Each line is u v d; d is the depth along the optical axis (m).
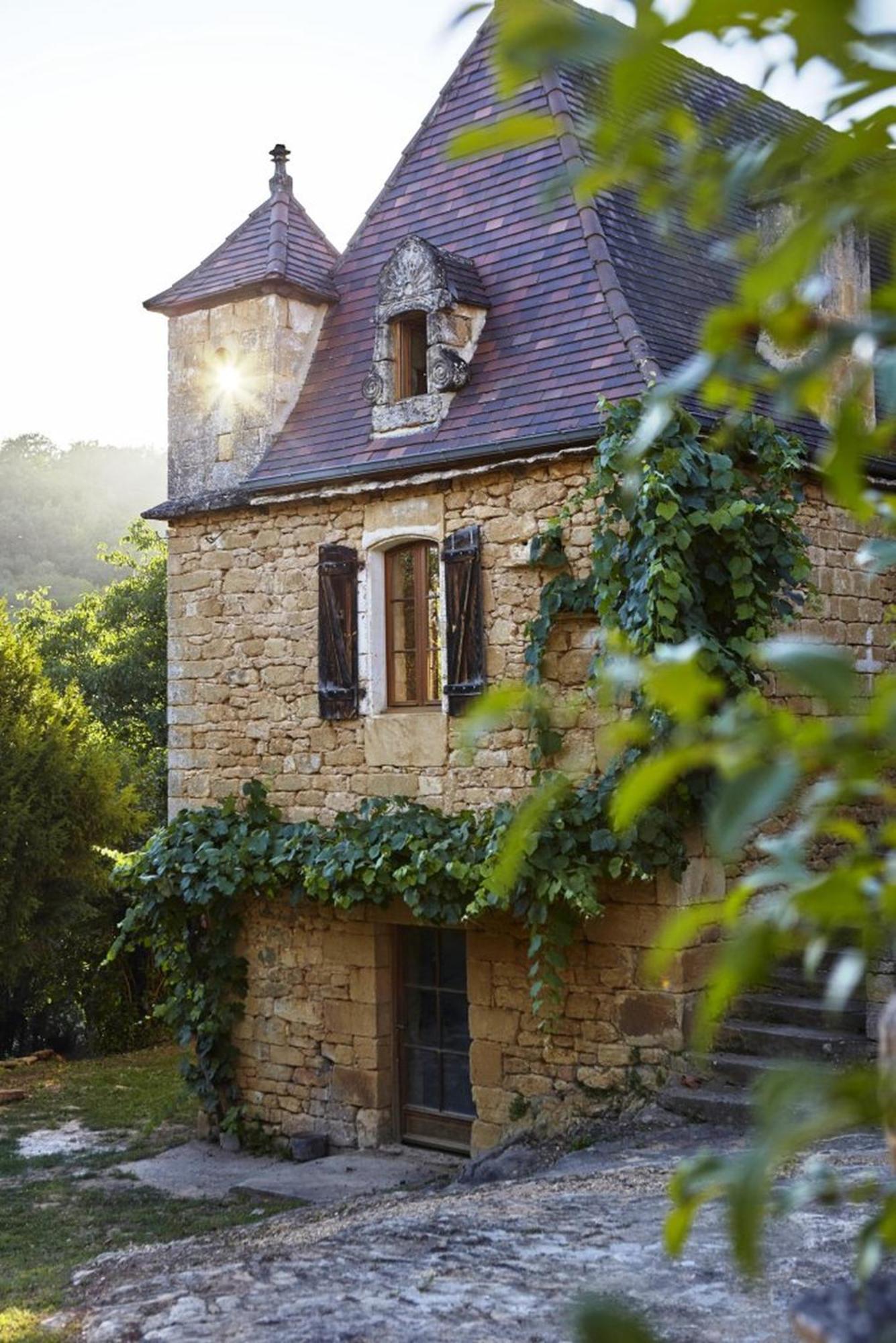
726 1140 9.17
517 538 11.01
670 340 11.11
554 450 10.72
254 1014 13.12
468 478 11.34
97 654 27.72
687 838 10.15
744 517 9.96
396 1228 7.22
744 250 0.87
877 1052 9.62
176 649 13.60
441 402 11.61
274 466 12.80
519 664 10.98
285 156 14.30
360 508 12.20
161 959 13.50
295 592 12.71
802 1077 0.76
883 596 12.00
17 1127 14.32
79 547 69.75
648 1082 10.30
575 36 0.71
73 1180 12.00
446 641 11.43
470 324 11.84
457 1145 11.83
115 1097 15.77
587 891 9.83
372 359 12.80
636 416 9.83
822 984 10.34
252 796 12.80
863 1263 0.99
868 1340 1.29
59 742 20.73
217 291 13.29
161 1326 5.98
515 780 10.93
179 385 13.66
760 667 9.87
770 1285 5.47
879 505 0.85
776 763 0.71
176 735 13.57
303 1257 6.85
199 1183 11.84
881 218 0.77
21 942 20.33
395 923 12.02
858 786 0.71
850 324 0.78
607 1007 10.57
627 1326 0.71
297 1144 12.30
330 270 13.80
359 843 11.51
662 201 0.86
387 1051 12.27
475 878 10.51
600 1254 6.24
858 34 0.68
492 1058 11.26
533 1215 7.20
